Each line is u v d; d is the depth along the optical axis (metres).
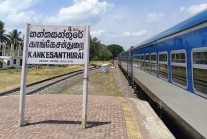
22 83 8.63
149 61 12.99
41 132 7.89
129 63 26.59
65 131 8.03
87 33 8.81
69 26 8.82
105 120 9.52
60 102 13.11
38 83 26.56
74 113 10.52
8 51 97.44
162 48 9.76
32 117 9.77
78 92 20.16
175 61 7.86
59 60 8.86
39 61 8.84
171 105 8.45
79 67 78.44
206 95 5.42
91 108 11.69
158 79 10.60
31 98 14.38
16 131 7.96
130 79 26.66
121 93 20.42
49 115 10.12
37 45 8.85
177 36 7.61
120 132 8.04
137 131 8.20
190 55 6.43
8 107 11.64
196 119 6.08
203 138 5.66
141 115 10.57
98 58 137.62
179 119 7.61
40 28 8.85
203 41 5.57
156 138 7.57
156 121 9.59
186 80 6.76
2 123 8.88
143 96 17.25
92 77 37.16
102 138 7.42
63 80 30.58
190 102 6.48
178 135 9.72
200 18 5.73
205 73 5.46
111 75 41.81
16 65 81.50
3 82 29.78
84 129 8.29
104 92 20.75
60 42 8.86
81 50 8.83
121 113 10.77
